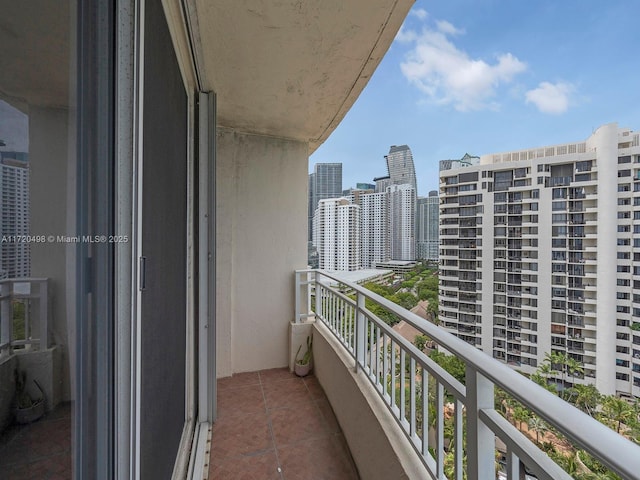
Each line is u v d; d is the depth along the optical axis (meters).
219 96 2.40
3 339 0.33
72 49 0.47
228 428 2.19
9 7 0.34
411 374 1.29
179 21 1.38
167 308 1.18
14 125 0.34
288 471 1.79
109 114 0.59
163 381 1.10
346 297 2.37
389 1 1.44
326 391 2.62
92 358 0.53
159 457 1.03
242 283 3.14
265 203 3.23
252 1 1.42
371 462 1.54
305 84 2.22
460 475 0.96
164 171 1.10
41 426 0.39
